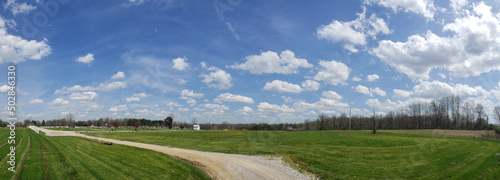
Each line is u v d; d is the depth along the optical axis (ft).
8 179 54.54
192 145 136.56
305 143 144.77
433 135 181.88
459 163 84.53
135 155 93.40
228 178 69.51
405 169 79.87
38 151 89.92
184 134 220.64
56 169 64.64
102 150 102.37
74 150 98.02
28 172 60.34
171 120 433.07
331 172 77.51
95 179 59.16
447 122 269.23
